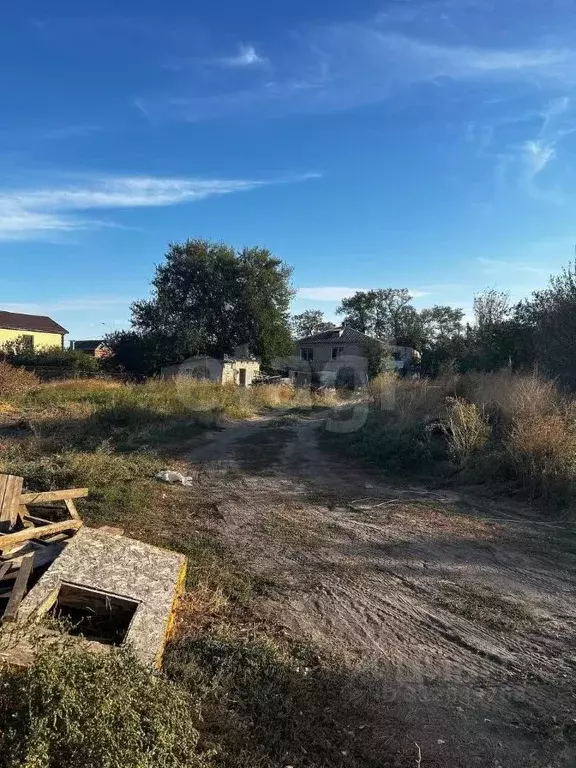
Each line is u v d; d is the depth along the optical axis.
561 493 8.40
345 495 9.50
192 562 5.99
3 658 2.98
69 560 4.23
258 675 3.77
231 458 13.02
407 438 12.57
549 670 4.04
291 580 5.70
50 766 2.39
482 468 9.95
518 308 19.08
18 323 48.75
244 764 2.97
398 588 5.52
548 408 10.55
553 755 3.15
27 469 8.94
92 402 19.91
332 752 3.13
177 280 41.16
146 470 10.45
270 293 41.88
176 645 4.06
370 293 72.69
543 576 5.84
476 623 4.78
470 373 16.81
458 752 3.17
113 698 2.63
